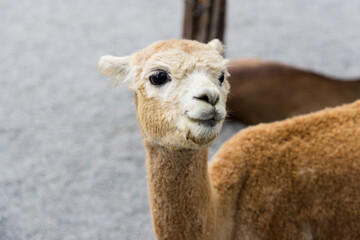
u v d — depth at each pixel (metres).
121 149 5.93
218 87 2.51
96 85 7.43
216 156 3.47
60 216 4.90
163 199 2.77
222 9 5.98
